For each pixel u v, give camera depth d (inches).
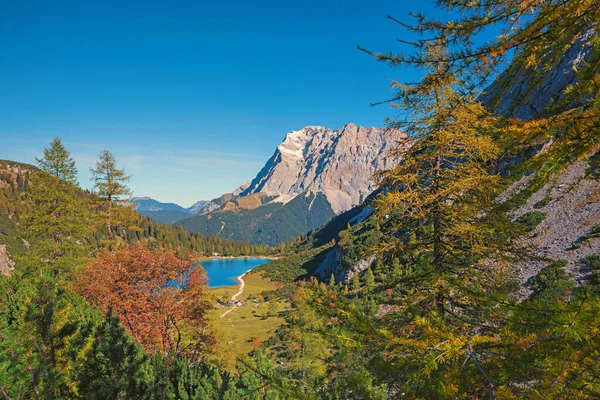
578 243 1039.6
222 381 385.7
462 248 383.2
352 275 2773.1
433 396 149.2
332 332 159.9
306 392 167.3
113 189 1253.1
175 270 760.3
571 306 107.7
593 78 106.5
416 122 367.9
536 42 117.9
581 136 110.3
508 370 124.8
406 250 400.8
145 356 408.2
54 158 1113.4
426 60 129.9
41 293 302.4
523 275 1001.5
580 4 106.3
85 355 294.7
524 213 1354.6
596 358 105.7
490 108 137.6
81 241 1158.3
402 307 360.2
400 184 416.5
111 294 717.3
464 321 295.1
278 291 3981.3
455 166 385.7
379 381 191.5
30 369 261.0
